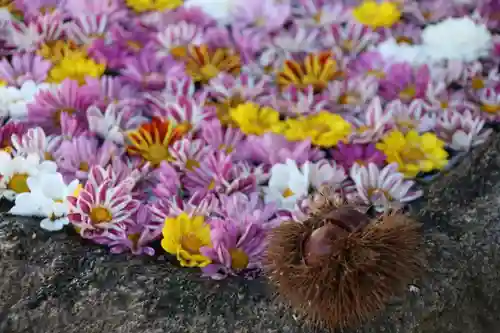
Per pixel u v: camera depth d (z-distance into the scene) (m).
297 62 1.03
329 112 0.99
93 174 0.91
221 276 0.87
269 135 0.95
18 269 0.88
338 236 0.79
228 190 0.91
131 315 0.85
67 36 1.06
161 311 0.85
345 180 0.92
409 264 0.80
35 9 1.09
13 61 1.02
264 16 1.08
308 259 0.79
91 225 0.89
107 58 1.03
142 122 0.97
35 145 0.94
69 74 1.01
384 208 0.86
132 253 0.89
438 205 0.91
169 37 1.05
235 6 1.09
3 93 0.98
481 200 0.92
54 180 0.91
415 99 1.00
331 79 1.02
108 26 1.07
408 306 0.84
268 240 0.83
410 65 1.03
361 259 0.79
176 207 0.89
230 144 0.95
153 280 0.86
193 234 0.88
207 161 0.93
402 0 1.11
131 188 0.91
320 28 1.08
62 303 0.86
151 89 1.01
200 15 1.08
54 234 0.90
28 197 0.91
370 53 1.04
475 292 0.87
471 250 0.88
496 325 0.87
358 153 0.95
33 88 0.99
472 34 1.05
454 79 1.02
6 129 0.95
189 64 1.03
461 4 1.12
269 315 0.84
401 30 1.08
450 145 0.97
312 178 0.92
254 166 0.93
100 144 0.95
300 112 0.98
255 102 0.99
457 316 0.86
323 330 0.83
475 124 0.97
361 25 1.07
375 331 0.83
